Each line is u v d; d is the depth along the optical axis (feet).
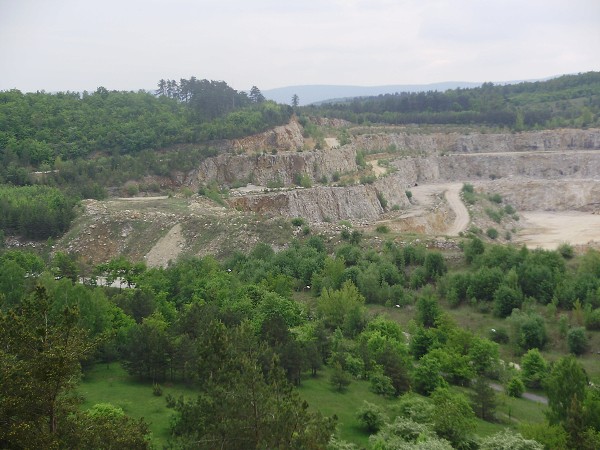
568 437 136.46
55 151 501.97
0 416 85.81
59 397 95.35
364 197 533.96
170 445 112.16
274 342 183.73
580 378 150.51
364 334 224.33
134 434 99.14
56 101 582.35
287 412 100.37
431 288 299.99
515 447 131.03
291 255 326.03
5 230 369.30
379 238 366.63
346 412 165.58
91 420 97.81
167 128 556.10
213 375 117.19
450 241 356.79
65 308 96.94
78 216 388.98
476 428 156.35
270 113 627.05
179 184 492.13
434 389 190.39
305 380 190.08
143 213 392.88
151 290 249.96
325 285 294.05
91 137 534.37
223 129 565.94
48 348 91.66
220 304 234.99
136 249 364.58
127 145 529.04
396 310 282.77
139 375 180.24
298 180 545.85
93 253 361.10
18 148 486.79
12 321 94.79
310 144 627.87
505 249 317.01
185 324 191.21
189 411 109.40
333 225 396.78
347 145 646.33
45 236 371.76
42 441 84.94
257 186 520.42
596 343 243.81
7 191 399.85
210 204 432.66
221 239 362.12
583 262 300.81
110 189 457.68
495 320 271.49
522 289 284.61
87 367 182.09
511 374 220.23
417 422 148.66
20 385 86.63
